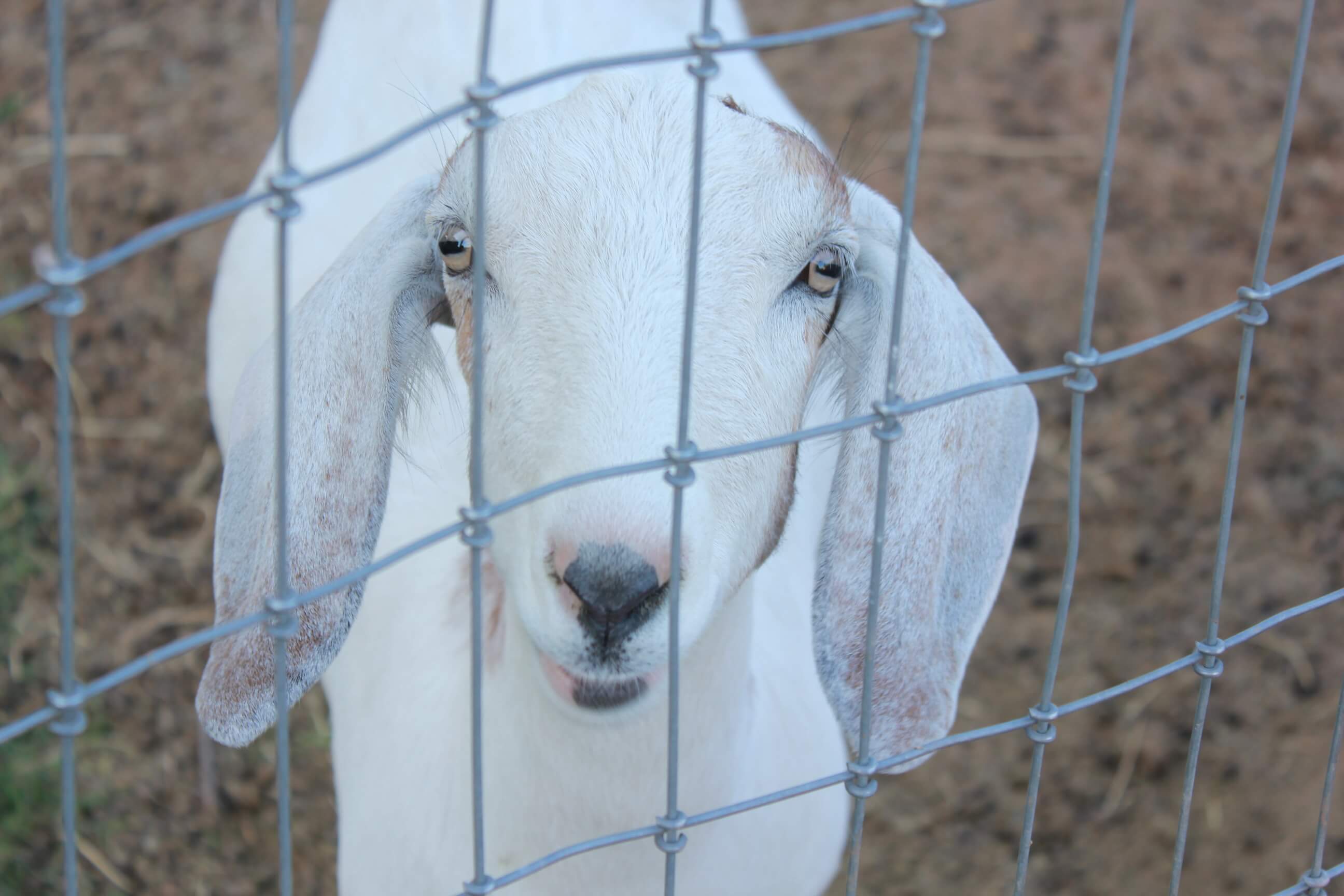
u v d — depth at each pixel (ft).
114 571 5.34
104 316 6.01
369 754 3.56
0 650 5.09
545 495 2.47
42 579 5.32
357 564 3.05
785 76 7.09
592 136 2.85
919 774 5.06
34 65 6.87
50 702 2.32
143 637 5.19
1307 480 5.81
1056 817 4.96
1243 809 4.96
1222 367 6.13
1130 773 5.07
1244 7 7.64
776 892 3.50
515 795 3.11
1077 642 5.39
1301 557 5.61
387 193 4.62
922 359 3.02
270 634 2.44
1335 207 6.73
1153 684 5.27
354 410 3.01
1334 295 6.40
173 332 5.99
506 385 2.82
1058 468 5.84
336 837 4.78
